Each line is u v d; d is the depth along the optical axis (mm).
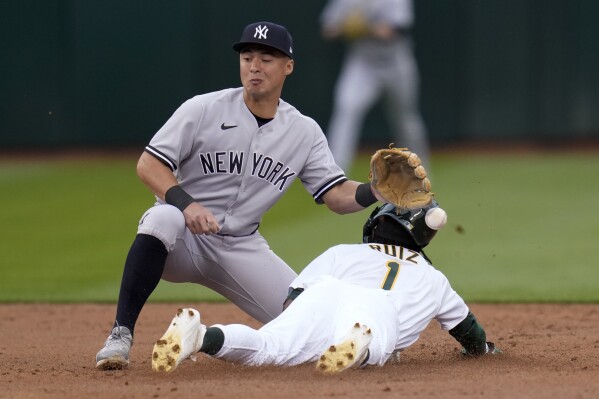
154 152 20375
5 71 68438
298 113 21609
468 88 69125
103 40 67750
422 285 18969
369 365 18250
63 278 35781
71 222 47250
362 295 18234
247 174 21141
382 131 70375
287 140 21281
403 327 18562
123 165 65312
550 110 69000
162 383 17719
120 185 57750
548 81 68875
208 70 67250
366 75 59312
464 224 45719
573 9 68250
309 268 19391
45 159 68312
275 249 39875
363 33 58531
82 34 67688
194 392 16594
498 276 35406
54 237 43781
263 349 17766
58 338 25484
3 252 40781
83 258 39344
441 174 60500
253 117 21047
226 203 21297
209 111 20844
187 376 18484
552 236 42531
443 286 19359
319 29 67812
